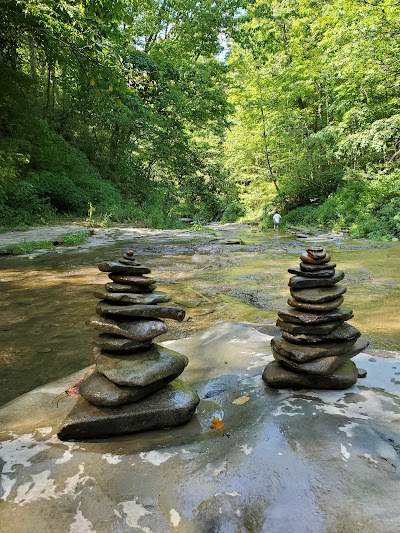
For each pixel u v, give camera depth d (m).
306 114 23.19
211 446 1.77
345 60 15.58
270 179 26.58
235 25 19.75
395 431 1.82
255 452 1.68
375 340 3.85
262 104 23.81
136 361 2.07
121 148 23.88
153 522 1.35
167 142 22.73
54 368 3.30
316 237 14.64
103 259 8.62
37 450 1.76
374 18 14.38
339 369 2.36
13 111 16.61
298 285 2.47
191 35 20.33
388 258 9.28
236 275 7.24
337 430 1.82
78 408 1.96
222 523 1.33
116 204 19.44
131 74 12.13
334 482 1.48
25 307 5.02
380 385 2.37
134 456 1.70
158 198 23.44
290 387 2.34
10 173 13.99
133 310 2.11
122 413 1.90
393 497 1.41
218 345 3.20
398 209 14.32
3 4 11.34
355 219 16.05
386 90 16.56
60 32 10.30
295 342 2.41
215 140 31.61
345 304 5.24
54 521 1.35
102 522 1.35
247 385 2.45
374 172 18.34
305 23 21.42
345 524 1.30
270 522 1.33
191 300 5.42
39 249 9.87
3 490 1.49
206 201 28.33
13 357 3.52
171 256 9.51
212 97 20.30
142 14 19.27
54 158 18.38
